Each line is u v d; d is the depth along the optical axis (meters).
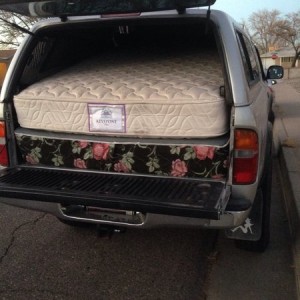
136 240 4.14
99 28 3.79
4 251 3.93
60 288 3.34
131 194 2.86
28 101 3.39
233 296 3.21
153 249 3.96
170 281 3.43
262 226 3.62
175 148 3.05
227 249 3.93
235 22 3.56
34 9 3.06
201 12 3.14
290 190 4.89
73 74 3.90
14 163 3.52
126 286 3.37
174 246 4.01
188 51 4.43
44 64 3.87
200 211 2.60
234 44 3.00
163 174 3.15
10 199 3.21
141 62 4.14
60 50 4.04
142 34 4.30
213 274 3.52
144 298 3.21
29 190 2.99
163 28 4.01
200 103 2.94
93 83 3.55
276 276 3.47
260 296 3.21
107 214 3.06
